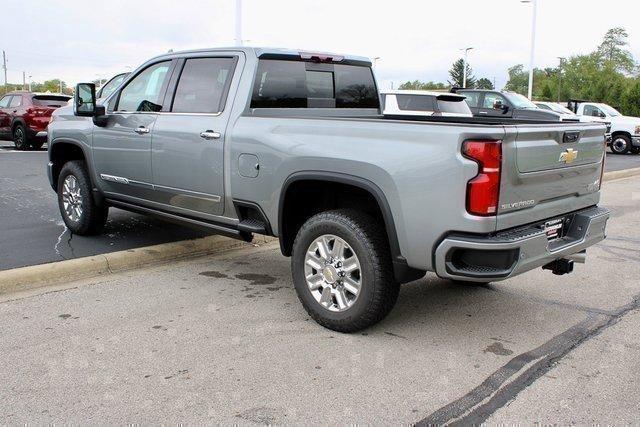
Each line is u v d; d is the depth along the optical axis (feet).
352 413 10.68
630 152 78.23
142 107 19.10
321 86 18.22
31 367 12.14
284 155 14.74
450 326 14.90
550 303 16.88
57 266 17.79
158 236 22.53
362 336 14.14
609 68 239.71
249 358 12.76
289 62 17.22
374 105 20.06
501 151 12.06
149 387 11.42
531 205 13.21
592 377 12.23
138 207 19.83
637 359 13.12
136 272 19.01
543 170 13.23
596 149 15.39
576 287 18.45
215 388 11.44
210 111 16.93
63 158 23.36
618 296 17.63
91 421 10.25
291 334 14.12
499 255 12.23
